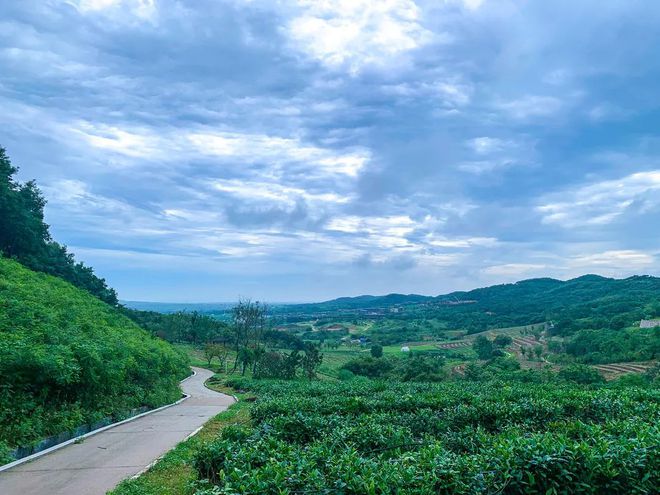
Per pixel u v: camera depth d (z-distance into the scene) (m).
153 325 69.00
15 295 16.05
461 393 16.17
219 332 74.44
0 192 35.16
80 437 11.92
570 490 5.61
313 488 5.20
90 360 13.06
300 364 45.00
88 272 49.16
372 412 12.54
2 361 10.27
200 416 17.62
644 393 16.80
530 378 35.16
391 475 5.37
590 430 7.62
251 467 5.96
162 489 7.69
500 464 5.64
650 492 5.85
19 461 9.30
